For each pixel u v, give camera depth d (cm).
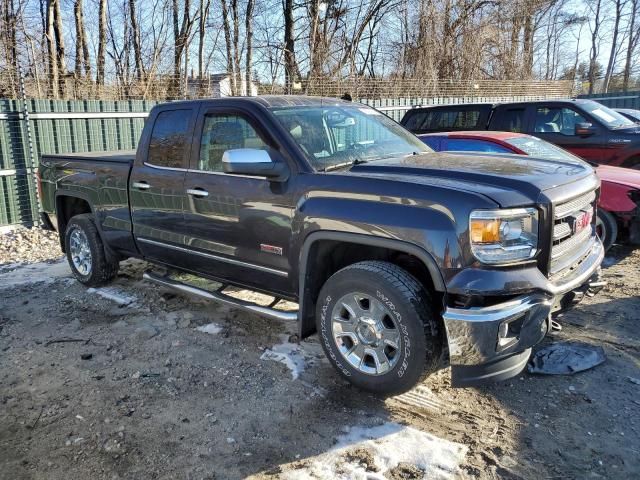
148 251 502
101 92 1290
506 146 675
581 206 356
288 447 304
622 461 287
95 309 517
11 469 292
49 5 1736
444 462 287
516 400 346
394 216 320
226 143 420
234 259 416
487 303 301
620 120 895
